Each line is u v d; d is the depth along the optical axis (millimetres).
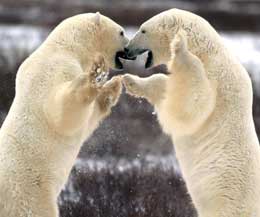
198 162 19844
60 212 25281
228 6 77625
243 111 19531
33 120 18891
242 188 19234
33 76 19188
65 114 18578
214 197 19453
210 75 19641
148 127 34438
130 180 26469
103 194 25984
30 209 18609
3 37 54188
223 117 19484
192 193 20125
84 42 20219
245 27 68938
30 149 18750
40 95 19000
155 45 20562
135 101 36125
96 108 20266
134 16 65750
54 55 19516
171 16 20328
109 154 30344
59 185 19172
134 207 25578
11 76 33531
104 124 31375
